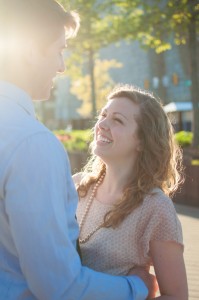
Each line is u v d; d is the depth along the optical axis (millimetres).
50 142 1455
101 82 43125
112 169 2090
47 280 1400
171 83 41219
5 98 1524
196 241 6641
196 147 14219
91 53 21453
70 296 1446
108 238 1950
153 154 2021
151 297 1937
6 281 1494
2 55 1551
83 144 17797
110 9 16875
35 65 1587
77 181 2428
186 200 10219
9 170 1397
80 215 2158
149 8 15312
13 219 1385
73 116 63719
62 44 1627
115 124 2049
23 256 1394
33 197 1379
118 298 1571
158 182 1977
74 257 1452
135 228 1911
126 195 1943
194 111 14836
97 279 1513
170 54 41000
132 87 2170
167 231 1873
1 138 1433
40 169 1397
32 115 1585
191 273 5062
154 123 2023
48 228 1381
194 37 14805
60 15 1590
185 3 14250
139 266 1948
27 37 1551
